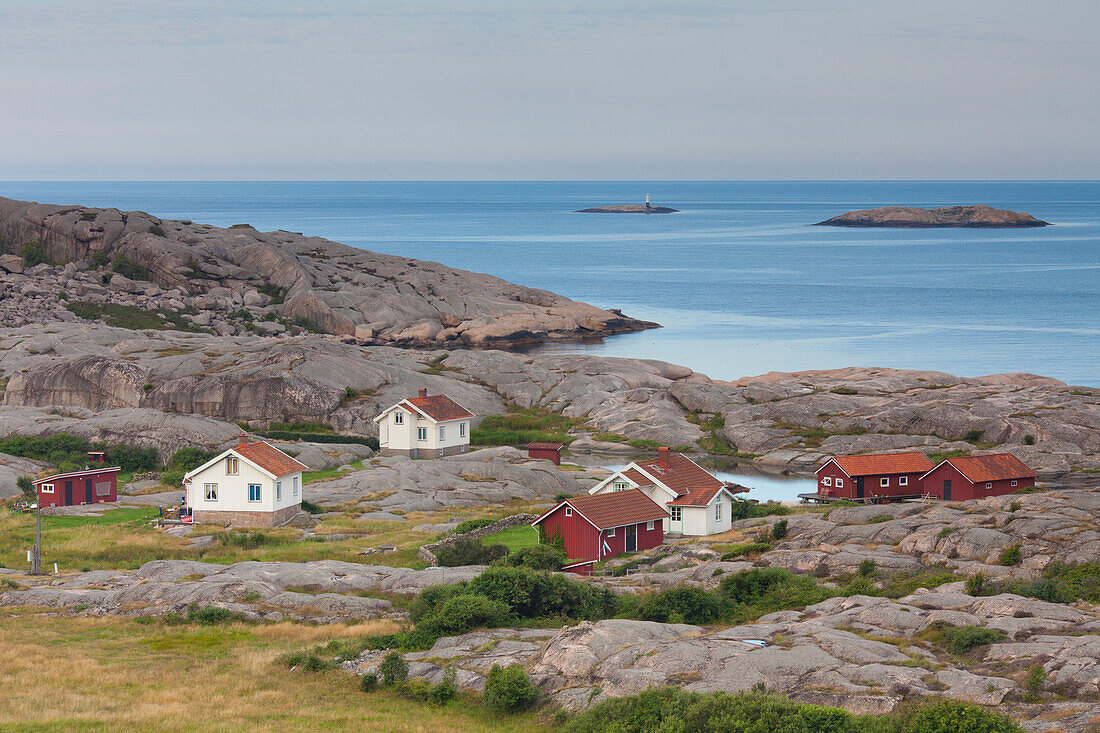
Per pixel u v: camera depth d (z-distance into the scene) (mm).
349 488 83688
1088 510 56938
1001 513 57125
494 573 46156
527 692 34688
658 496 67938
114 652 42250
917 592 43594
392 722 33781
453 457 98188
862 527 59875
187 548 64312
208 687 37531
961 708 27859
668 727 28828
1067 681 30750
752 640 36625
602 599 46594
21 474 84438
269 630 44844
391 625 45344
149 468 92375
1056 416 105750
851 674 32375
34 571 57469
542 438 112250
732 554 57250
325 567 54906
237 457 72125
